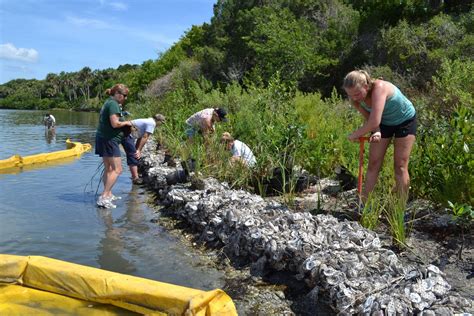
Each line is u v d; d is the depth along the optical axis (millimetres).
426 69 16750
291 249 4273
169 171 8328
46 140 19234
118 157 7355
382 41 19688
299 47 21641
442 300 3412
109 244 5531
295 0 27406
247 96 13148
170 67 36500
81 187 8781
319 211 5633
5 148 15945
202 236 5559
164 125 12281
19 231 5961
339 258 3992
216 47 30953
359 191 5242
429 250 4508
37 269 4289
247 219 4996
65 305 3973
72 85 106688
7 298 4086
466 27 18578
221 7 34125
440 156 5383
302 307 3924
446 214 5094
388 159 6270
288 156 7047
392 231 4730
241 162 7184
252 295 4188
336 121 9164
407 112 4875
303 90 22484
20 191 8367
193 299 3496
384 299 3406
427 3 22578
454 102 8227
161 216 6707
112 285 3955
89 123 34625
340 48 22656
